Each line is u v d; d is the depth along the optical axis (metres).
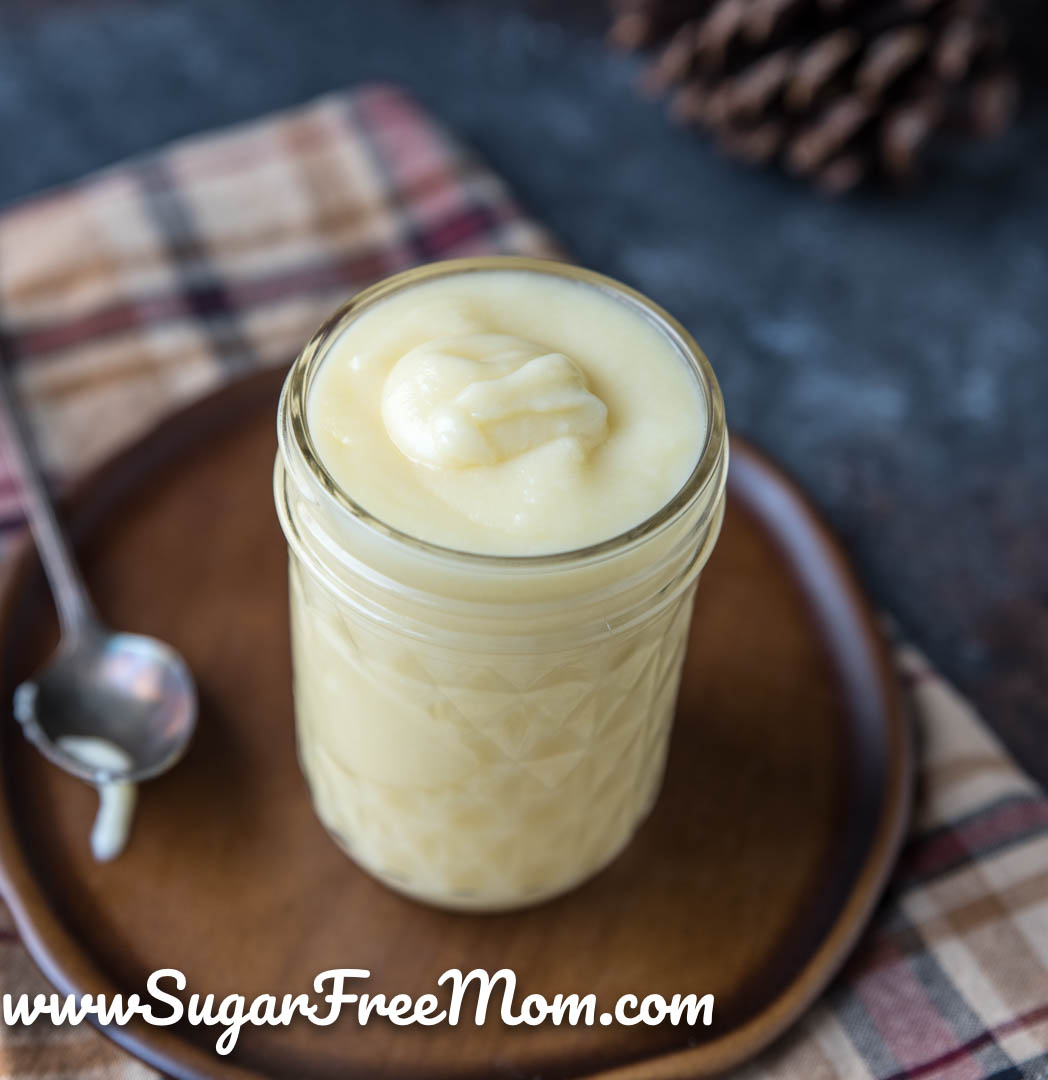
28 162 0.57
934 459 0.50
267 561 0.43
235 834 0.38
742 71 0.57
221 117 0.59
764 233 0.57
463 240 0.52
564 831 0.36
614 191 0.58
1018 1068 0.35
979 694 0.45
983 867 0.38
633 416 0.32
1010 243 0.57
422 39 0.64
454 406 0.31
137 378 0.48
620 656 0.33
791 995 0.36
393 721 0.33
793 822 0.39
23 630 0.41
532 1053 0.35
